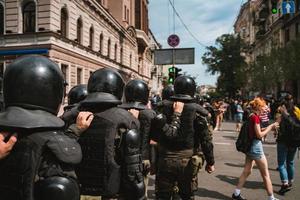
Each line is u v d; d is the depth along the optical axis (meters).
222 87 60.97
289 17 37.81
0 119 1.49
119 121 2.47
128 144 2.34
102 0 35.97
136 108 4.01
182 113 3.92
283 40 40.97
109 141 2.41
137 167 2.36
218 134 15.96
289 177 6.30
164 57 17.08
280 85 38.03
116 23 34.81
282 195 6.09
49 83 1.58
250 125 5.48
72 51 22.98
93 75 2.67
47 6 20.05
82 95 4.15
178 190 3.97
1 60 20.86
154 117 3.85
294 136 6.05
